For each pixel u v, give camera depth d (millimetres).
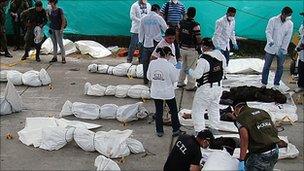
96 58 13359
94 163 7332
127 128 8781
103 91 10367
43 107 9734
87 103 9945
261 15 13453
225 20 10711
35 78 10930
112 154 7609
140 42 10797
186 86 10797
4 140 8211
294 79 11664
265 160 5691
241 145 5691
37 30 12570
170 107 8289
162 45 9297
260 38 13664
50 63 12758
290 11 10141
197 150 5938
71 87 10945
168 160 6051
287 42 10414
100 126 8805
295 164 7574
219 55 8086
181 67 10234
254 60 12516
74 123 8797
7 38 14352
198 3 13461
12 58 13188
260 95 9875
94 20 14047
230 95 9586
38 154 7742
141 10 12148
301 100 10344
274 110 9414
